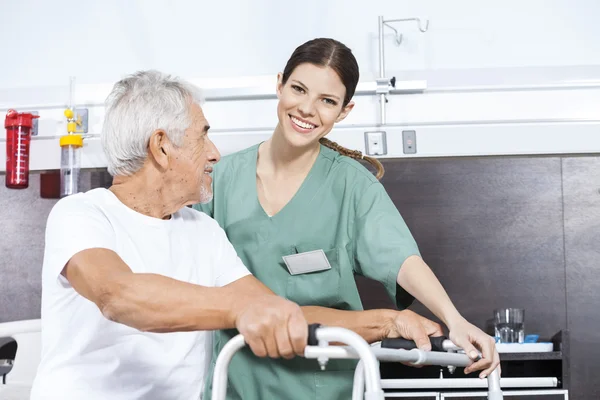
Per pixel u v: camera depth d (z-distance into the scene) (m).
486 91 3.60
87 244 1.40
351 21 3.77
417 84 3.54
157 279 1.23
